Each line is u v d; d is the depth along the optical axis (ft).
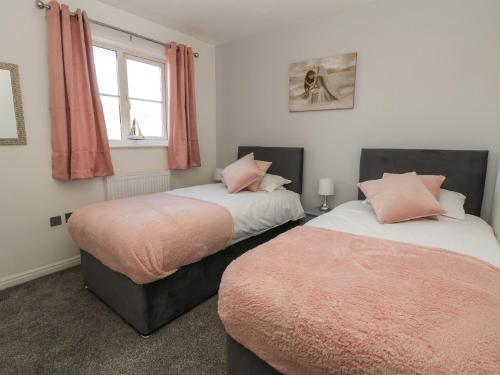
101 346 5.28
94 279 6.73
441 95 7.92
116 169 9.70
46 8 7.54
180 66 10.84
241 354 3.86
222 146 13.24
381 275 3.70
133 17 9.57
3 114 7.16
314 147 10.48
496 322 2.75
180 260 5.59
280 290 3.36
